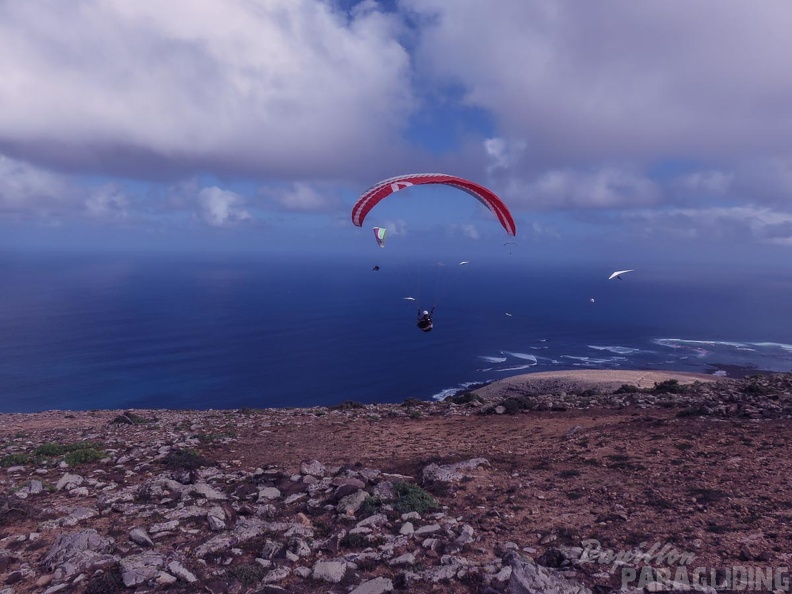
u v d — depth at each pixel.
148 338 149.12
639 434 15.48
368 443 16.34
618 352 127.56
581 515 9.66
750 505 9.68
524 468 12.77
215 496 10.86
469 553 8.16
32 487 11.41
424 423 19.58
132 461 14.26
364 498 10.35
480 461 12.99
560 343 141.62
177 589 6.99
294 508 10.34
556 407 20.70
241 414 24.16
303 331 162.12
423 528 8.95
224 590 6.98
